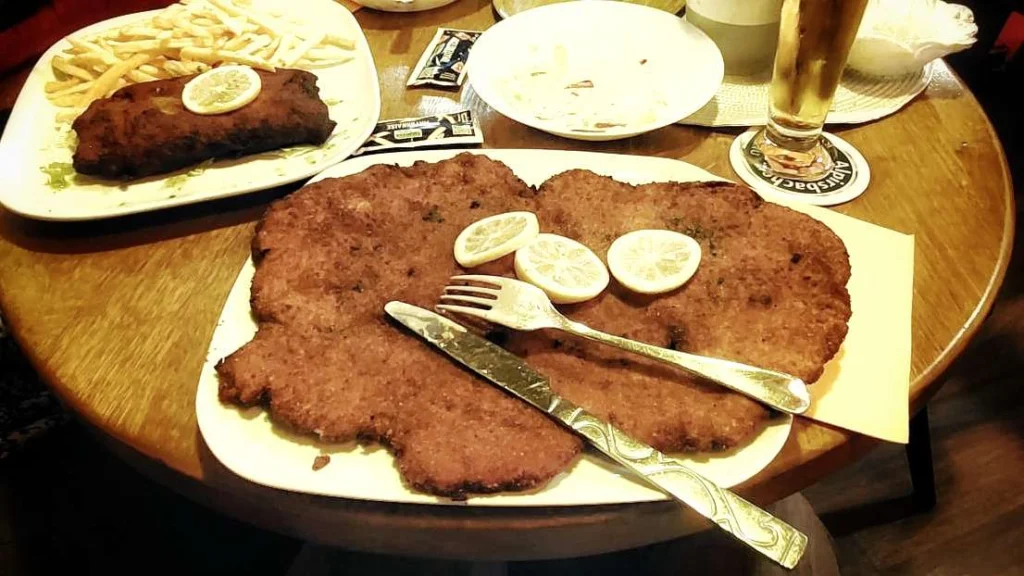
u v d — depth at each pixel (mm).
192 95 558
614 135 541
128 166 529
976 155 548
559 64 626
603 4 665
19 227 508
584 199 480
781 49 508
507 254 437
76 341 429
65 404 402
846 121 576
